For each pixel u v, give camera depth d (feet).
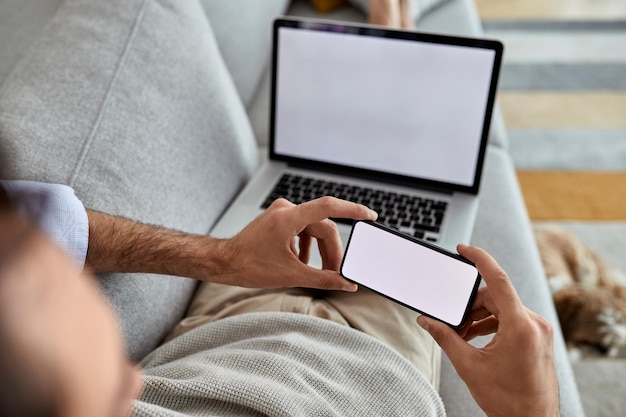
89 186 2.61
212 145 3.40
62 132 2.64
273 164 3.87
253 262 2.55
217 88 3.53
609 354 4.50
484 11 8.66
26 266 0.82
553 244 5.05
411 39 3.44
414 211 3.45
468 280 2.24
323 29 3.57
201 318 2.89
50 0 4.27
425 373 2.63
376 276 2.44
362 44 3.53
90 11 3.10
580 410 2.96
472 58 3.35
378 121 3.62
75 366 0.87
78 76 2.83
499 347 1.99
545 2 8.81
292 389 2.23
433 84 3.46
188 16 3.48
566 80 7.36
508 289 2.01
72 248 2.34
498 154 4.41
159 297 2.78
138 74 3.02
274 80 3.75
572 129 6.70
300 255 2.72
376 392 2.32
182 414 2.05
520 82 7.35
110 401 0.96
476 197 3.53
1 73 3.91
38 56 2.90
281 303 2.83
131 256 2.54
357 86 3.61
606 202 5.83
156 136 2.99
